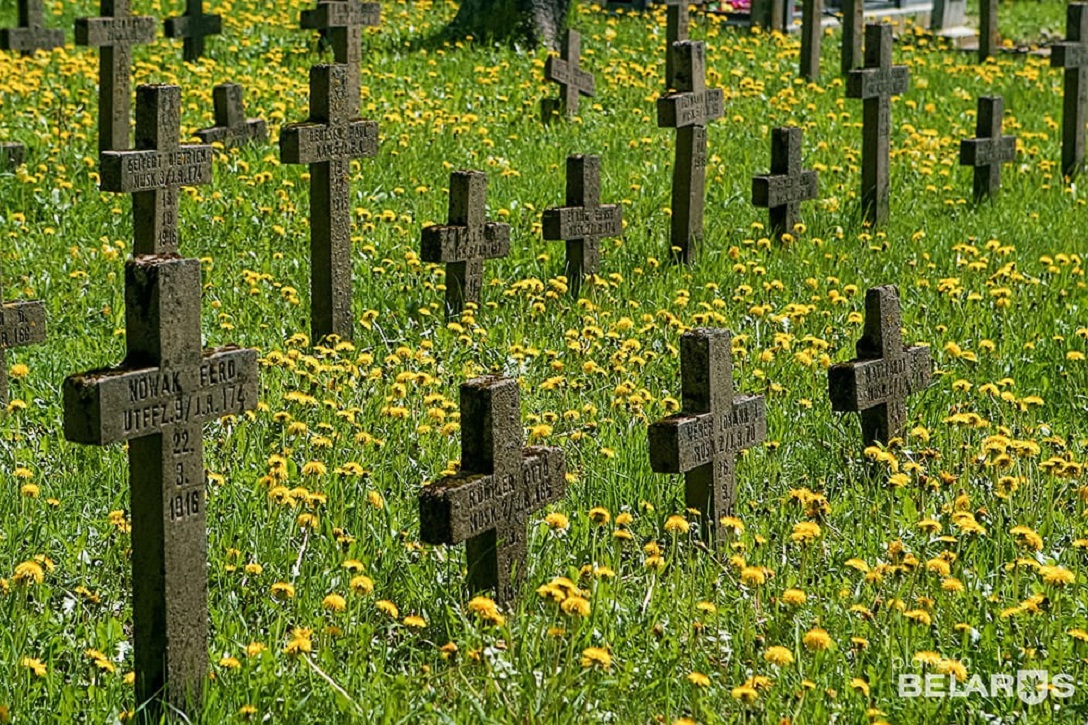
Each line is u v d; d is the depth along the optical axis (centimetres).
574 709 744
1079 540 931
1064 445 1136
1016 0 5066
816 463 1122
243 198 1884
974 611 858
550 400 1223
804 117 2594
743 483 1066
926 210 2048
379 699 762
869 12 4231
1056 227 1950
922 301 1563
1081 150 2295
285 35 3108
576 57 2528
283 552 926
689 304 1549
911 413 1235
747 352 1330
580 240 1619
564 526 895
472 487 852
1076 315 1524
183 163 1549
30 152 2083
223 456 1077
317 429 1116
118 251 1692
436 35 3133
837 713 761
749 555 946
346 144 1449
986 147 2075
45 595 873
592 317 1449
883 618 851
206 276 1606
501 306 1552
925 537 961
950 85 2939
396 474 1059
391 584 895
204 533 788
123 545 934
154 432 757
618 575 905
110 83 2102
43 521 973
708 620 844
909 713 757
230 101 2116
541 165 2170
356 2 2412
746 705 741
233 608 871
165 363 759
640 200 1980
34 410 1203
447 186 2044
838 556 960
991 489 1039
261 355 1369
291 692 771
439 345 1400
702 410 981
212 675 797
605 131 2423
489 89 2675
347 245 1462
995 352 1382
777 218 1823
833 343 1398
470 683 773
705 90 1738
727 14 3719
